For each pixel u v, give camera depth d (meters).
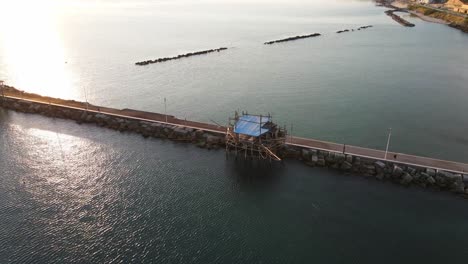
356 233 38.06
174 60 121.38
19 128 64.06
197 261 34.53
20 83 92.81
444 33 178.25
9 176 48.56
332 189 45.44
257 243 36.84
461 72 104.50
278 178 47.91
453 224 39.34
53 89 88.69
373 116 71.38
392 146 58.66
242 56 127.94
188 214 41.12
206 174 49.16
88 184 46.81
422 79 97.12
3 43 149.25
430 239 37.25
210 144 56.69
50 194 44.66
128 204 42.84
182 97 83.50
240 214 41.06
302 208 41.94
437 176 45.78
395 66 111.81
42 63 115.38
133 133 62.06
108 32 186.12
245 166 51.03
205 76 101.56
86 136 60.94
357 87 90.12
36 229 38.66
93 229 38.75
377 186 45.97
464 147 58.16
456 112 73.25
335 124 67.69
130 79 98.31
